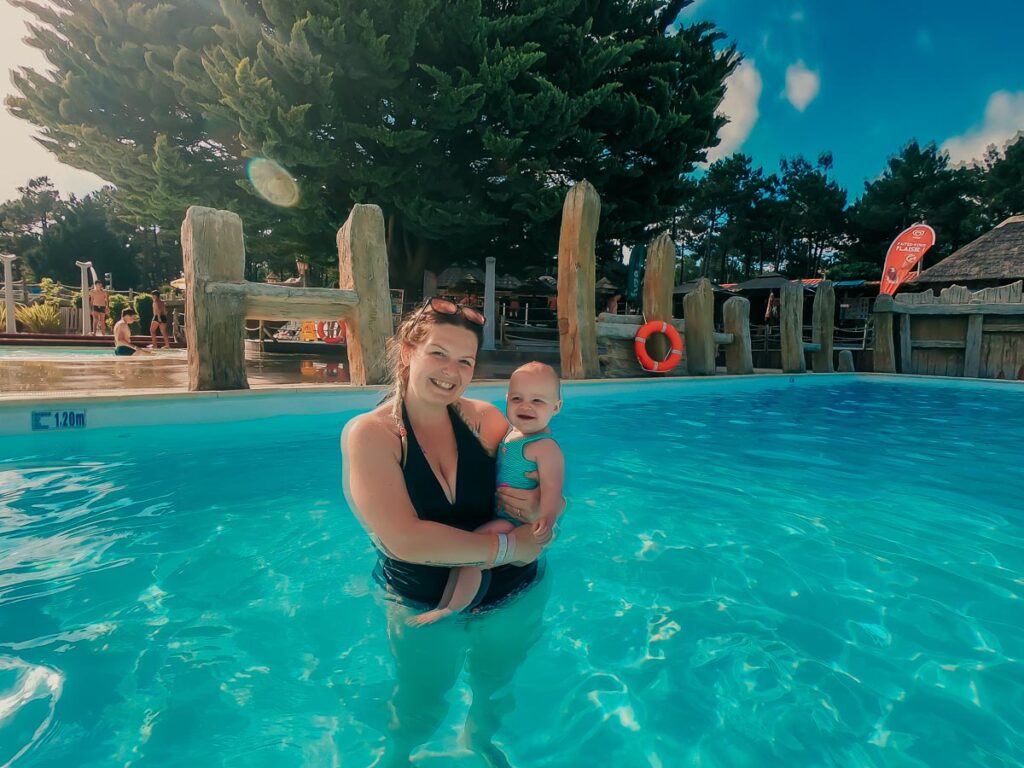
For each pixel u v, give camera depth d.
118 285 69.81
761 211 54.94
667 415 7.17
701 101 18.30
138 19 14.00
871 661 1.96
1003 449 5.44
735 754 1.53
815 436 6.00
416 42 14.30
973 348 12.47
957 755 1.53
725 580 2.57
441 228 17.06
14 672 1.80
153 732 1.55
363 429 1.79
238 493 3.61
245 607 2.22
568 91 16.48
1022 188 42.91
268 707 1.66
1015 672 1.91
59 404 4.88
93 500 3.45
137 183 16.17
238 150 16.50
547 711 1.68
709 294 10.85
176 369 9.05
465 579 1.86
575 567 2.69
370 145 16.69
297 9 13.09
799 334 12.67
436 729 1.59
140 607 2.21
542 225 18.47
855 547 2.97
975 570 2.70
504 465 2.06
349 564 2.62
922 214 43.97
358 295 6.76
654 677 1.86
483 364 12.55
